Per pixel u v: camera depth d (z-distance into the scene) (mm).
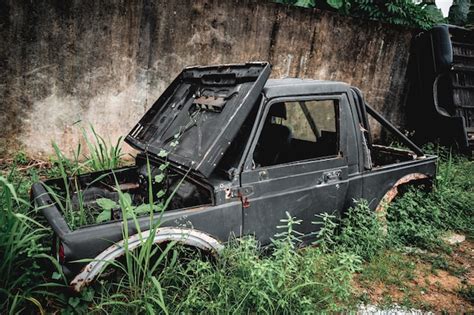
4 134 5199
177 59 5898
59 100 5359
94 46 5355
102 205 3002
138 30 5535
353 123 3486
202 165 2607
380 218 3768
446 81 7438
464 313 2986
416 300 3131
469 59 7730
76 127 5543
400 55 7633
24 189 3980
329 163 3318
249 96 2746
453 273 3574
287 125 3520
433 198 4566
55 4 5020
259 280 2549
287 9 6441
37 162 5344
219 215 2771
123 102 5734
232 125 2689
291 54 6746
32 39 5031
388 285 3326
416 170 4152
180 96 3723
